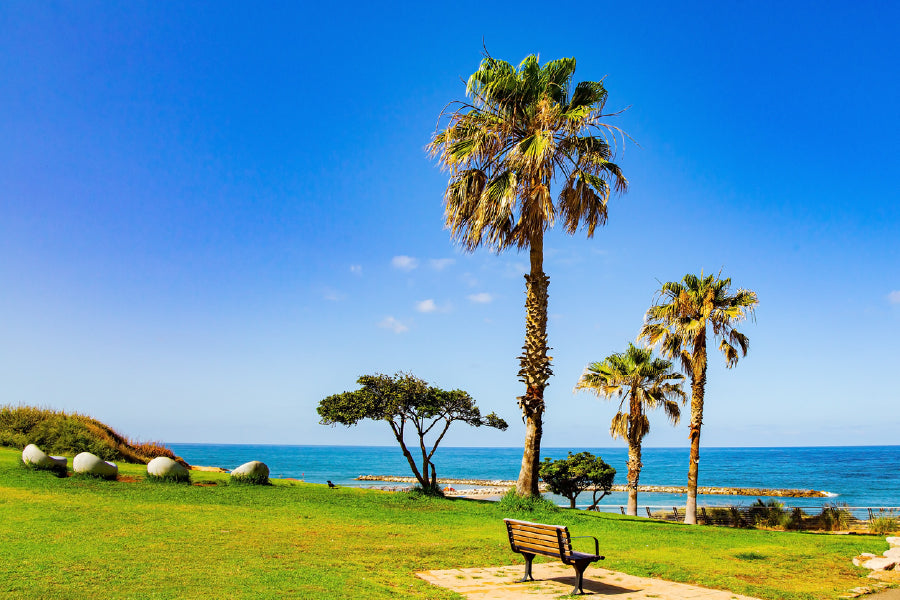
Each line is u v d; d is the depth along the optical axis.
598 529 17.33
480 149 19.95
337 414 24.73
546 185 20.03
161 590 7.72
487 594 8.66
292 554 10.80
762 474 129.62
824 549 14.31
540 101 19.47
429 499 21.52
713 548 14.17
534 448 20.14
